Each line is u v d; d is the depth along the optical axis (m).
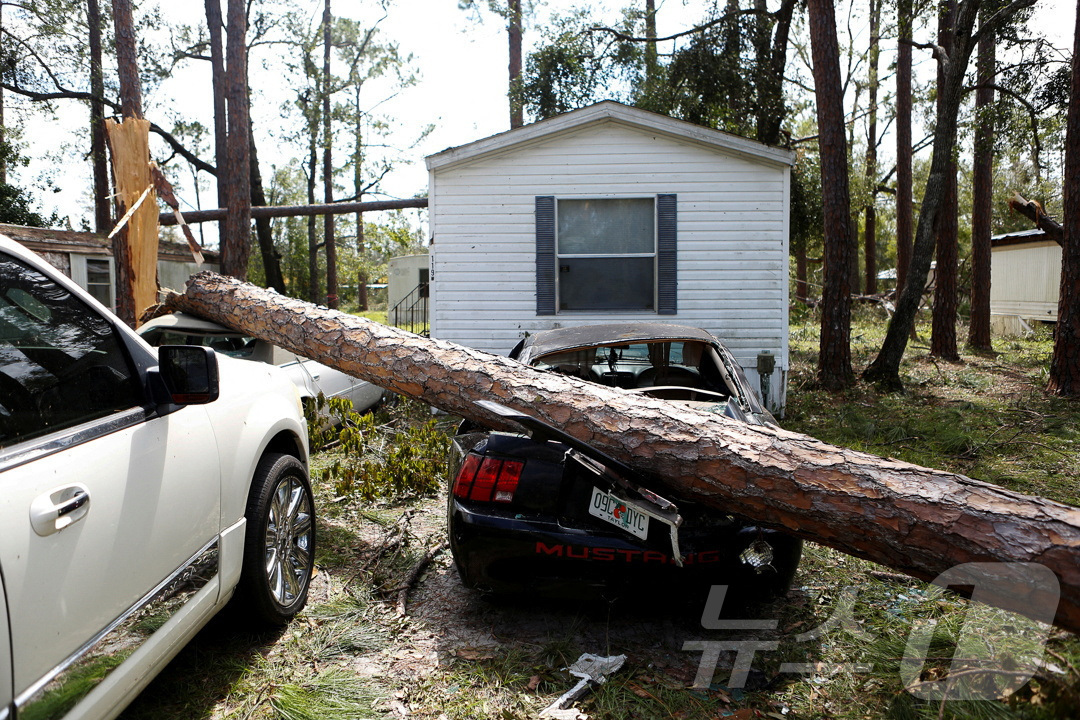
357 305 44.00
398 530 4.38
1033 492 5.29
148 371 2.48
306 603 3.48
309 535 3.57
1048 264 17.28
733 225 8.96
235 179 11.92
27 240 11.44
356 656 3.00
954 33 9.71
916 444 6.95
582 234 9.16
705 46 15.13
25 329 2.00
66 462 1.91
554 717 2.54
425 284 17.50
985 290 15.37
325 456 6.30
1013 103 11.41
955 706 2.43
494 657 2.96
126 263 7.58
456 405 3.80
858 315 22.72
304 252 38.38
